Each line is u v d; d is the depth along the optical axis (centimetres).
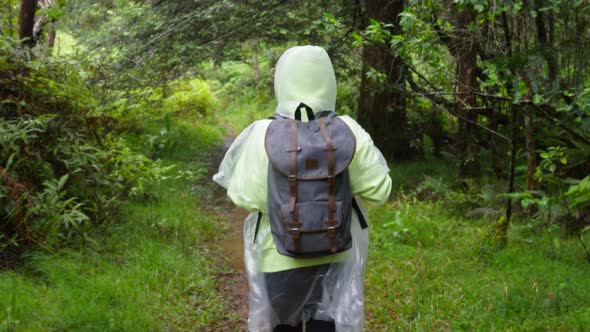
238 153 264
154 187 773
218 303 455
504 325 399
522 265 516
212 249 602
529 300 429
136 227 577
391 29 891
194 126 1647
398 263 531
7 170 470
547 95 552
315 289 248
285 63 263
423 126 1071
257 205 246
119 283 426
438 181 809
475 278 491
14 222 446
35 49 555
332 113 255
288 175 232
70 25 1182
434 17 648
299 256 235
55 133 513
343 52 1016
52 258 441
